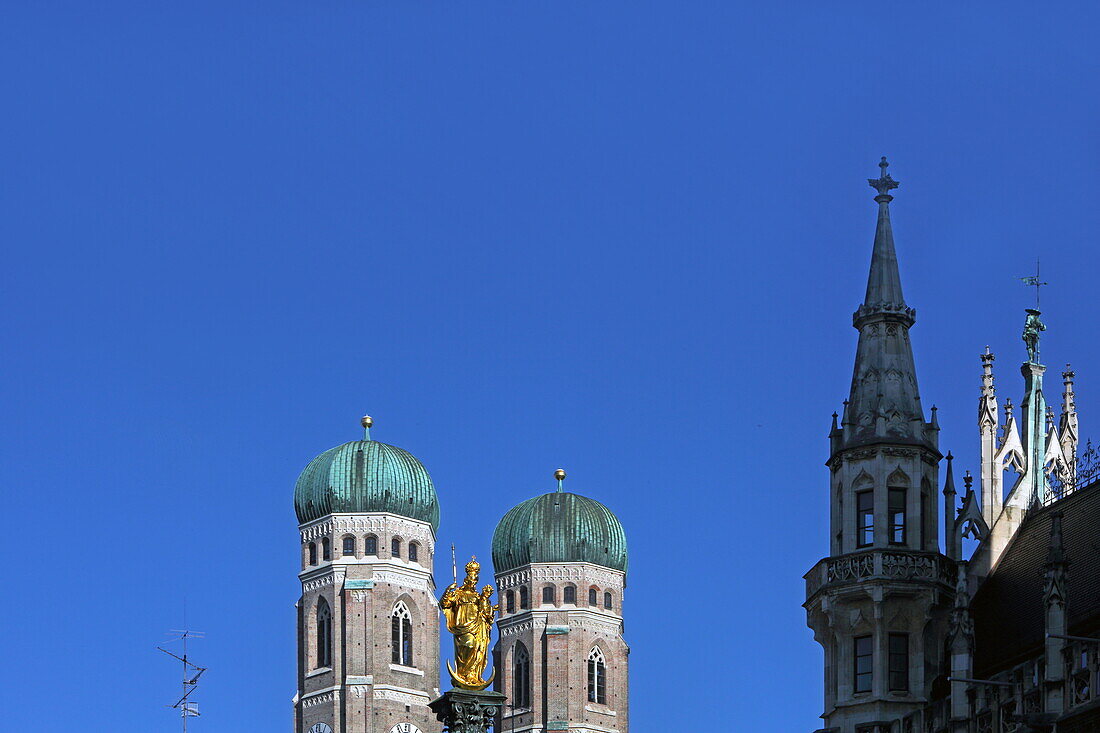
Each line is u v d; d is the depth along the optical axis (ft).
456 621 328.29
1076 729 329.93
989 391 409.49
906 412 399.24
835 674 389.60
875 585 385.70
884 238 414.00
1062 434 418.72
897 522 394.32
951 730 360.07
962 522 399.85
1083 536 378.12
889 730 379.96
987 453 405.18
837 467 400.47
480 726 323.78
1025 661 361.30
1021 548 394.11
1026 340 417.69
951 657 365.40
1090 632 348.38
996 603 385.91
